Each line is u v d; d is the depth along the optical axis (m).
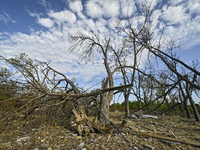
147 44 7.86
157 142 4.93
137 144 4.59
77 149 3.94
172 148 4.45
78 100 6.29
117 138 5.06
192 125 8.25
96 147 4.13
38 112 5.72
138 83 13.33
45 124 6.66
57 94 5.54
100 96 7.66
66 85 8.66
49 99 6.20
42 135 4.98
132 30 10.52
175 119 10.60
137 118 10.75
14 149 3.73
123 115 13.09
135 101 18.98
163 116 12.73
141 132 5.93
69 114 6.88
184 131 6.88
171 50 9.23
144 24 9.90
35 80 5.01
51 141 4.45
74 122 7.40
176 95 13.46
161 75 9.98
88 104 6.60
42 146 3.97
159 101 15.78
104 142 4.57
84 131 5.32
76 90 7.44
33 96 5.74
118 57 13.09
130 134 5.76
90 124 5.73
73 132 5.55
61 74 8.32
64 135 5.10
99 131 5.67
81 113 5.55
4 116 4.44
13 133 5.03
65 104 7.28
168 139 5.13
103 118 7.04
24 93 4.66
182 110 13.27
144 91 14.35
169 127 7.70
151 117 11.32
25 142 4.28
